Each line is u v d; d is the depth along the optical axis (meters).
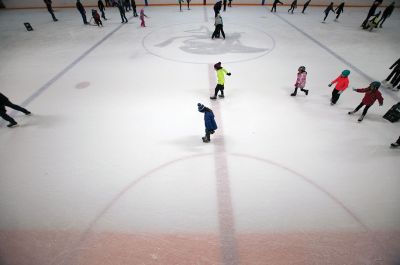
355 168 5.27
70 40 13.65
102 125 6.78
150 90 8.57
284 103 7.69
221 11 20.00
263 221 4.21
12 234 4.07
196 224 4.17
